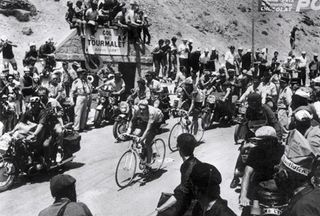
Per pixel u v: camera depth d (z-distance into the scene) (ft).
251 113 22.98
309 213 10.44
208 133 46.39
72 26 56.65
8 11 88.48
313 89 38.01
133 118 30.45
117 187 29.71
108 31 58.70
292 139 13.24
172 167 33.86
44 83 47.57
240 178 27.20
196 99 41.01
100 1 59.11
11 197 28.84
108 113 49.80
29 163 31.55
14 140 30.63
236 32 114.52
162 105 46.34
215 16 119.96
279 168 14.44
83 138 44.24
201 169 13.15
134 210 25.45
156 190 28.76
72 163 36.19
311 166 12.83
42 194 29.37
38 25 89.97
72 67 53.21
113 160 36.65
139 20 61.46
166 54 69.41
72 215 12.43
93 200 27.17
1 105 41.78
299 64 69.36
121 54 60.39
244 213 15.72
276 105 38.63
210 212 12.82
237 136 30.91
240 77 51.34
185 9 121.29
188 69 69.67
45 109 31.78
